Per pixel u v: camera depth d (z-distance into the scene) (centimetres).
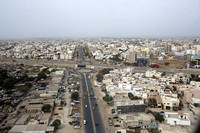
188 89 17788
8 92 17412
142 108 13300
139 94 16062
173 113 12200
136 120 11319
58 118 12694
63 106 14850
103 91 18775
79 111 13938
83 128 11381
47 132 10525
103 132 10906
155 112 13288
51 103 14625
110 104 15375
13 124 11494
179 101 15062
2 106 14325
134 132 10575
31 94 17300
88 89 19538
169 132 10169
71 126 11638
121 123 11956
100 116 13075
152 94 16200
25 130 10400
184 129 10450
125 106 13250
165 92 16288
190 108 14138
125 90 17688
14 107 14275
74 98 16175
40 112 13350
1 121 11975
